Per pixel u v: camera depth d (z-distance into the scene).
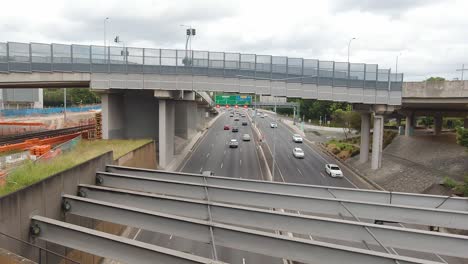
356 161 49.94
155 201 13.39
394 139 59.00
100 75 38.84
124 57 39.19
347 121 70.25
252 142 71.69
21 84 40.16
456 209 13.33
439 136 53.94
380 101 40.62
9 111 73.75
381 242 10.16
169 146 47.12
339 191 14.27
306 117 126.94
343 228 10.97
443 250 10.08
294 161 51.69
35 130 62.75
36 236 12.23
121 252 10.20
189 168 45.12
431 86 39.66
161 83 39.75
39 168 16.05
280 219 11.59
